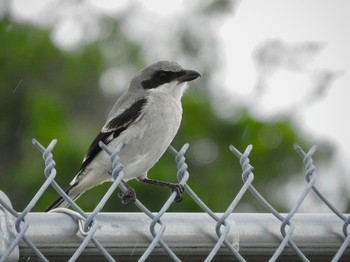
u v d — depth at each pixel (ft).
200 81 51.72
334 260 15.75
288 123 46.29
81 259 14.44
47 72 49.39
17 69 48.85
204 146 45.34
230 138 45.85
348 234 15.83
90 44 49.80
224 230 14.93
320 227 15.76
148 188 39.52
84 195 38.55
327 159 45.55
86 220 13.93
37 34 49.90
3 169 46.09
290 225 15.53
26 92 48.24
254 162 45.37
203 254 14.99
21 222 13.51
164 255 14.96
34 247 13.34
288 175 45.47
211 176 44.68
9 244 13.23
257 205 44.68
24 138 46.70
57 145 44.21
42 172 43.52
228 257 15.44
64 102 48.78
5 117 47.37
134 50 50.19
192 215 14.90
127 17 51.13
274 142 45.85
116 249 14.30
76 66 49.26
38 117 47.01
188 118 45.52
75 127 48.19
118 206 38.86
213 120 45.93
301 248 15.74
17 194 43.52
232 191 44.60
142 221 14.47
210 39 53.31
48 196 42.63
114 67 49.73
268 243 15.37
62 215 13.92
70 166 42.93
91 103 49.19
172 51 52.44
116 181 14.74
